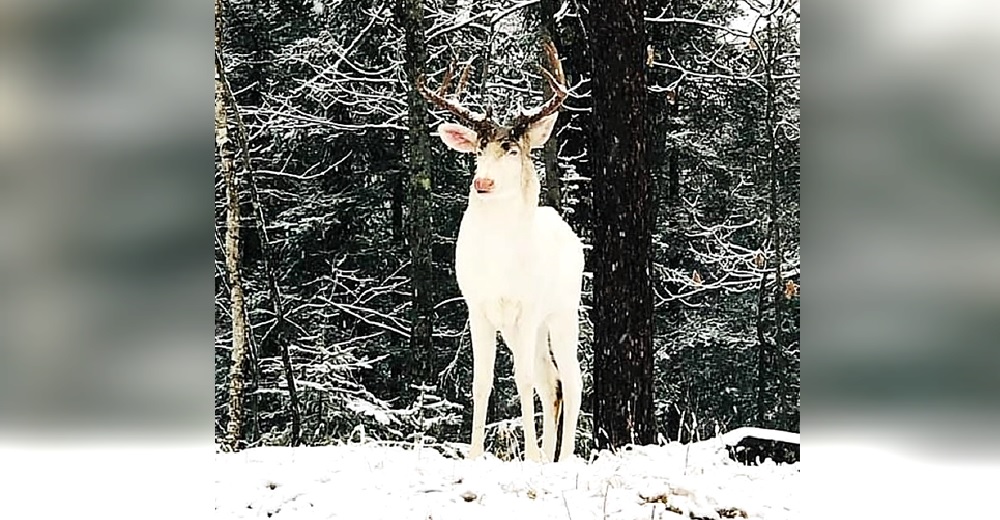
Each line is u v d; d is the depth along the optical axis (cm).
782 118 1606
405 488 512
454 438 1168
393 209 1655
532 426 646
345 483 519
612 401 739
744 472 570
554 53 657
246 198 1538
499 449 1055
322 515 470
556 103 647
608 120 745
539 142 653
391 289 1541
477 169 631
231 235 968
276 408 1539
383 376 1641
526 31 1388
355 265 1653
